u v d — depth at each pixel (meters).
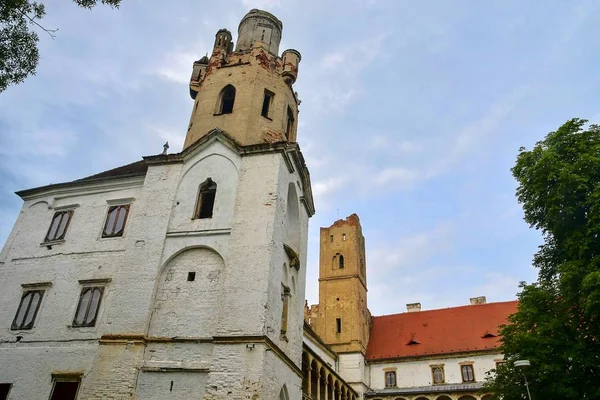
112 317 20.64
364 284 67.69
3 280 24.95
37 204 27.66
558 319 24.75
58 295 23.39
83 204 26.47
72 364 20.95
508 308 62.38
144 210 23.70
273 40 33.34
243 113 26.73
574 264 22.94
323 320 62.00
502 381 28.38
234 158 24.44
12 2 14.22
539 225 27.62
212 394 17.89
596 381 22.88
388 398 57.00
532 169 26.53
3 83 15.30
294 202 27.95
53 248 25.25
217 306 20.50
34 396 20.58
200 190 24.11
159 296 21.19
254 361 18.25
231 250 21.28
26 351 21.98
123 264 22.11
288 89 30.20
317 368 38.59
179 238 22.55
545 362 24.20
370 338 65.31
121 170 29.58
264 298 19.66
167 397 18.58
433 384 57.12
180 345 19.70
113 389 18.77
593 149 24.69
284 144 24.30
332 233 68.44
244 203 22.62
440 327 63.28
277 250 21.94
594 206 22.78
